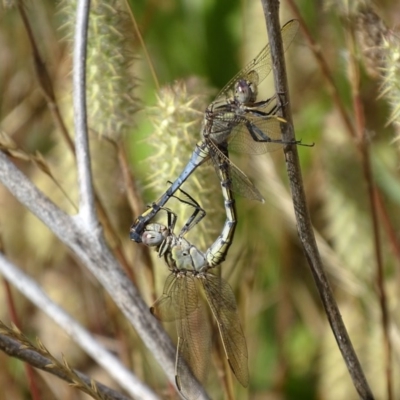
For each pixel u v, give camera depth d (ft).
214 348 1.95
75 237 1.85
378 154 2.13
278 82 1.76
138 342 2.10
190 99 1.91
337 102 2.01
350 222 2.10
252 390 2.20
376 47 1.89
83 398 2.14
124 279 1.85
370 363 2.07
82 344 1.86
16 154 1.87
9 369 2.18
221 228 1.93
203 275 1.91
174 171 1.91
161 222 1.97
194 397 1.85
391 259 2.10
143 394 1.84
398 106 1.84
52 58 2.20
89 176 1.85
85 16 1.86
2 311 2.16
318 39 2.18
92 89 1.94
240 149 1.88
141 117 1.98
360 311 2.11
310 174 2.20
